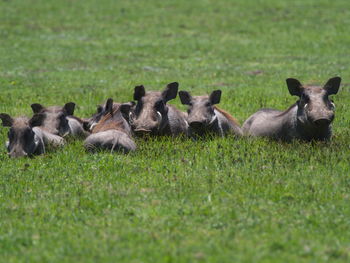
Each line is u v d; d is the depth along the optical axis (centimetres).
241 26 11506
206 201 2875
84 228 2597
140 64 8675
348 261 2242
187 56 9269
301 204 2828
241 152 3741
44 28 11375
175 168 3391
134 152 3844
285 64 8462
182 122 4475
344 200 2866
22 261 2281
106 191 3048
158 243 2416
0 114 3959
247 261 2211
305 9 12788
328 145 3881
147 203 2880
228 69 8206
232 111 5425
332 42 10025
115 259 2266
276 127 4281
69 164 3594
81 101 6097
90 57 9175
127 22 11975
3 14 12412
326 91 3981
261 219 2638
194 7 13275
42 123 4319
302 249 2323
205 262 2216
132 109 4312
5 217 2758
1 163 3659
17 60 8869
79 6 13375
